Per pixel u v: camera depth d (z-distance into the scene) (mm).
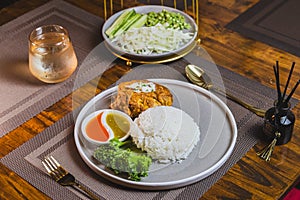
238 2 1396
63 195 978
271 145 1037
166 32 1236
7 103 1149
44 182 1000
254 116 1098
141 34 1231
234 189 978
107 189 983
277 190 978
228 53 1240
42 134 1084
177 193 972
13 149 1061
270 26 1324
